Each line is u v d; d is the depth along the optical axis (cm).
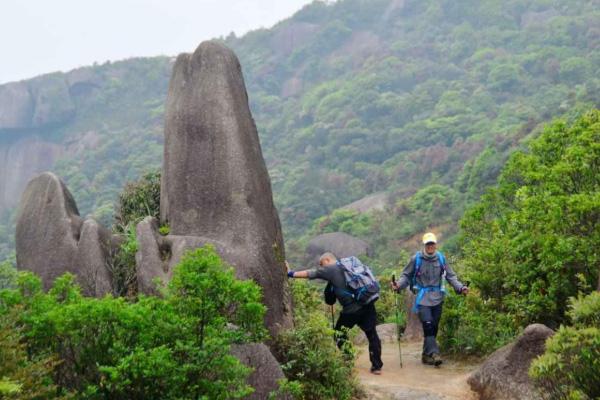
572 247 718
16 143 18462
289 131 14462
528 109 9862
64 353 436
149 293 643
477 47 15188
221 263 475
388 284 1541
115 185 12912
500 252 877
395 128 11931
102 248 721
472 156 8381
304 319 727
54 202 758
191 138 763
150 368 407
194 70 800
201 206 734
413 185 8706
